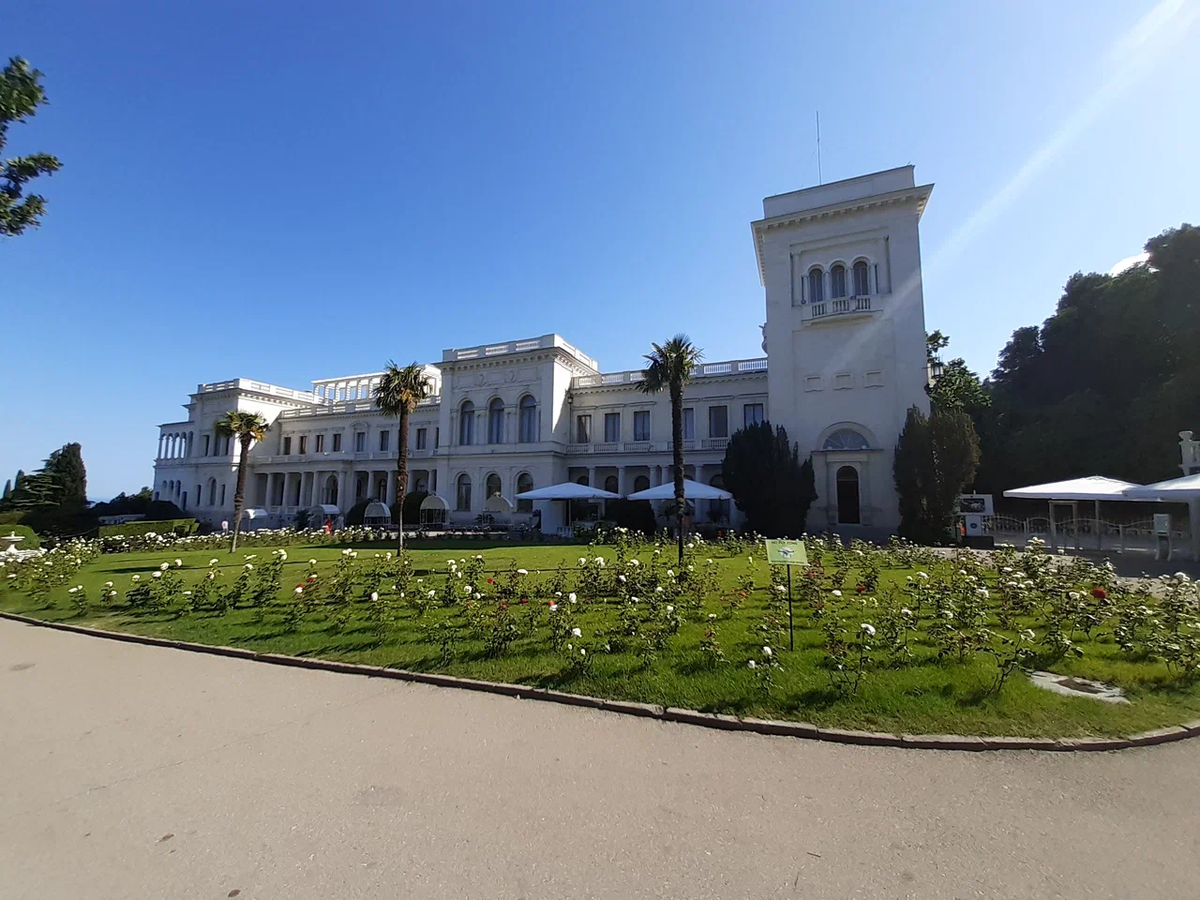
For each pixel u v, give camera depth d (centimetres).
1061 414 3319
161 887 317
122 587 1434
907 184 3061
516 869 333
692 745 512
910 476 2616
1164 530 1836
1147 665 686
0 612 1187
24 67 1080
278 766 473
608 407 4375
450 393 4631
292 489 5612
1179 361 2981
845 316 3059
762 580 1349
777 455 2864
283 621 998
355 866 336
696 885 318
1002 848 356
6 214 1084
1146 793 426
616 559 1817
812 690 608
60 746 518
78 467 5603
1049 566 1245
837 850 352
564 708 605
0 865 339
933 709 563
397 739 529
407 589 1159
